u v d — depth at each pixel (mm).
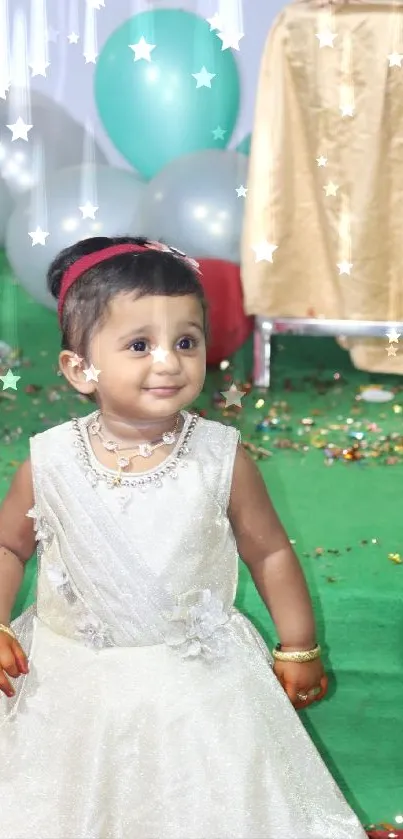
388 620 1525
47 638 1219
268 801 1092
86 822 1096
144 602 1186
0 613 1246
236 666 1166
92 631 1190
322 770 1158
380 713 1445
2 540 1282
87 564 1198
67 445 1229
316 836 1099
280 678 1285
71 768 1115
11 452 2082
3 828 1096
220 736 1107
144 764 1109
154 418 1185
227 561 1248
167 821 1088
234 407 2383
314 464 2059
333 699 1451
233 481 1250
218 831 1072
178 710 1119
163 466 1212
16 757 1132
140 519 1193
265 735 1120
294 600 1296
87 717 1131
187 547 1193
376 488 1947
